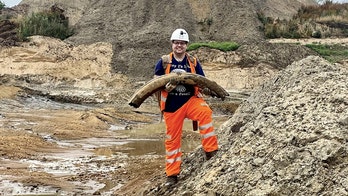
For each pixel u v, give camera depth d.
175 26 48.41
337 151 5.29
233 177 5.84
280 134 5.96
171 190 6.70
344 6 53.47
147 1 51.38
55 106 30.91
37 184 9.22
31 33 45.91
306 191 5.10
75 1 56.69
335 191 4.95
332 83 6.45
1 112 25.39
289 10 59.88
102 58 43.22
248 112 7.54
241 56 40.94
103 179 9.74
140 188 7.96
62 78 40.66
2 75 38.84
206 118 6.59
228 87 39.69
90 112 25.25
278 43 42.84
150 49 44.59
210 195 5.88
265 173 5.55
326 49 43.88
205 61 41.16
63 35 48.12
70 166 11.54
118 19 49.53
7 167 11.09
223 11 51.19
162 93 6.53
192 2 52.59
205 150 6.70
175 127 6.64
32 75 40.19
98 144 16.39
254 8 53.25
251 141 6.24
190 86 6.55
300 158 5.43
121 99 35.53
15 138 15.25
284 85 7.11
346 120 5.62
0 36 43.47
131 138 18.48
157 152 14.38
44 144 15.21
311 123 5.82
